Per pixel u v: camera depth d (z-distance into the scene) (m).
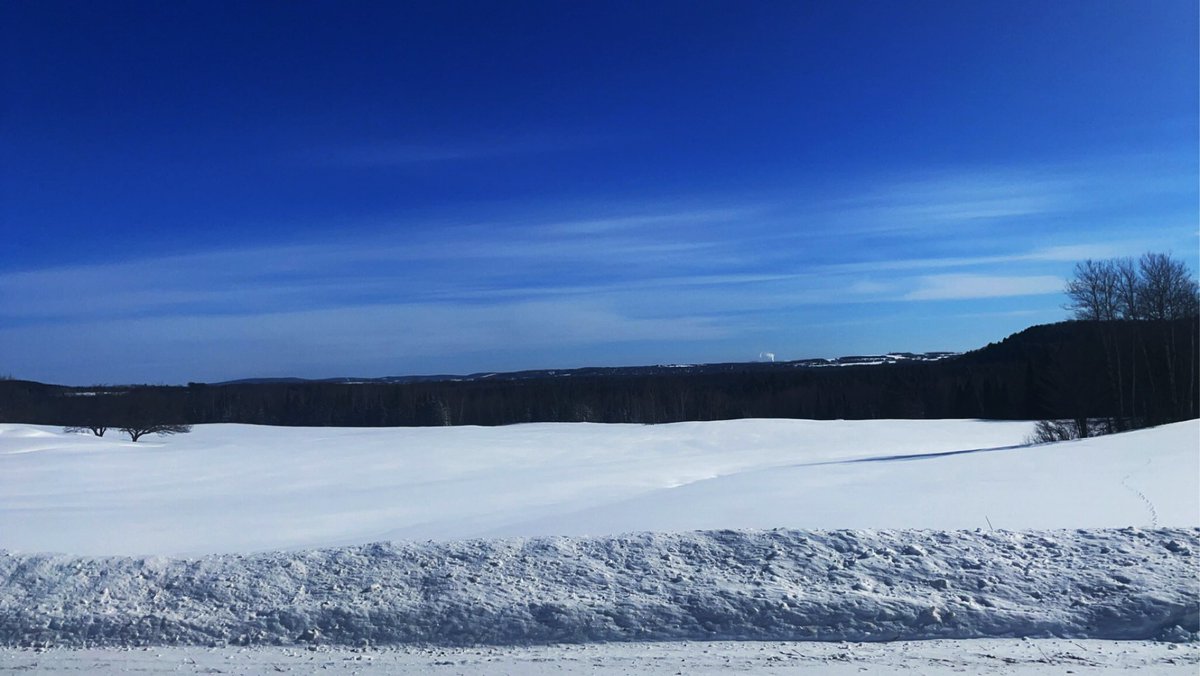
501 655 5.18
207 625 5.84
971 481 14.46
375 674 4.87
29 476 28.91
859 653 4.92
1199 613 5.06
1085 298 38.69
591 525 10.72
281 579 6.47
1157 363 36.53
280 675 4.93
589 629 5.49
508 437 49.69
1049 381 45.00
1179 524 8.62
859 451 39.97
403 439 49.44
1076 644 4.91
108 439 52.78
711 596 5.73
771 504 12.13
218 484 25.61
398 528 12.97
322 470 30.75
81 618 6.00
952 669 4.56
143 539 12.78
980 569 5.93
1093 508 10.13
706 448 42.44
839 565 6.16
